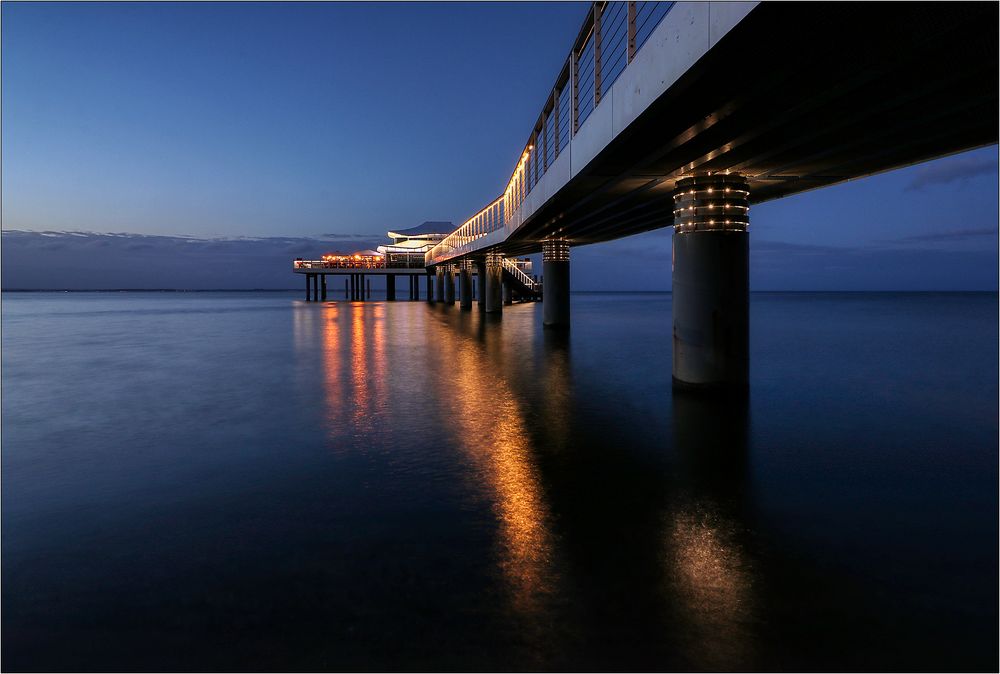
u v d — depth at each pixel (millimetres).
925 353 19500
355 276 100062
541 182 18312
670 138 9266
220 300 115312
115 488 6488
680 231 12070
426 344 23156
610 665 3279
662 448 7902
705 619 3730
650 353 19781
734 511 5609
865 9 5113
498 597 4043
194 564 4617
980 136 10008
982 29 5551
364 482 6609
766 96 7453
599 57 10930
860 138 9547
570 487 6363
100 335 29406
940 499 5891
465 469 7055
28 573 4492
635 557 4641
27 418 10250
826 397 11508
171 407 11078
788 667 3236
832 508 5668
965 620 3680
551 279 29766
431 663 3314
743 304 11703
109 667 3305
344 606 3949
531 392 12367
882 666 3229
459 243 52406
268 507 5859
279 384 13703
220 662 3348
